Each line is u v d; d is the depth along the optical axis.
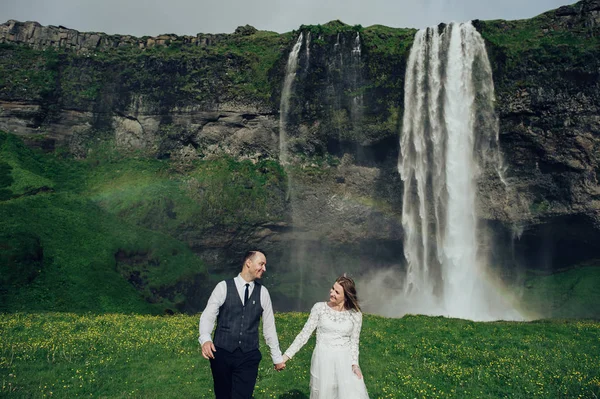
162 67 73.12
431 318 26.00
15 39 81.88
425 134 60.47
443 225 60.00
